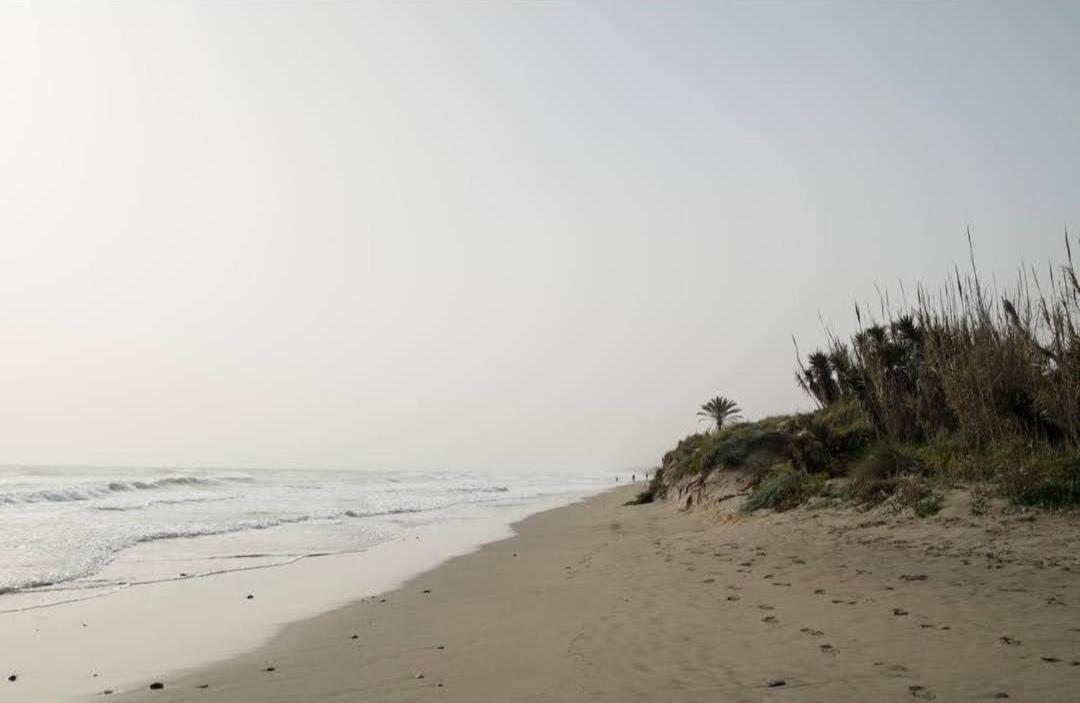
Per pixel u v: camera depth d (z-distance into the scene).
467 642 8.59
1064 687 5.56
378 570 15.42
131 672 7.89
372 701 6.48
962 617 7.97
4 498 31.39
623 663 7.12
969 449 16.81
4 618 10.68
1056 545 11.33
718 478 24.12
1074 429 15.09
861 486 17.48
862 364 23.62
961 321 18.86
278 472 92.81
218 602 11.92
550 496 50.28
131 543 19.23
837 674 6.29
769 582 10.93
